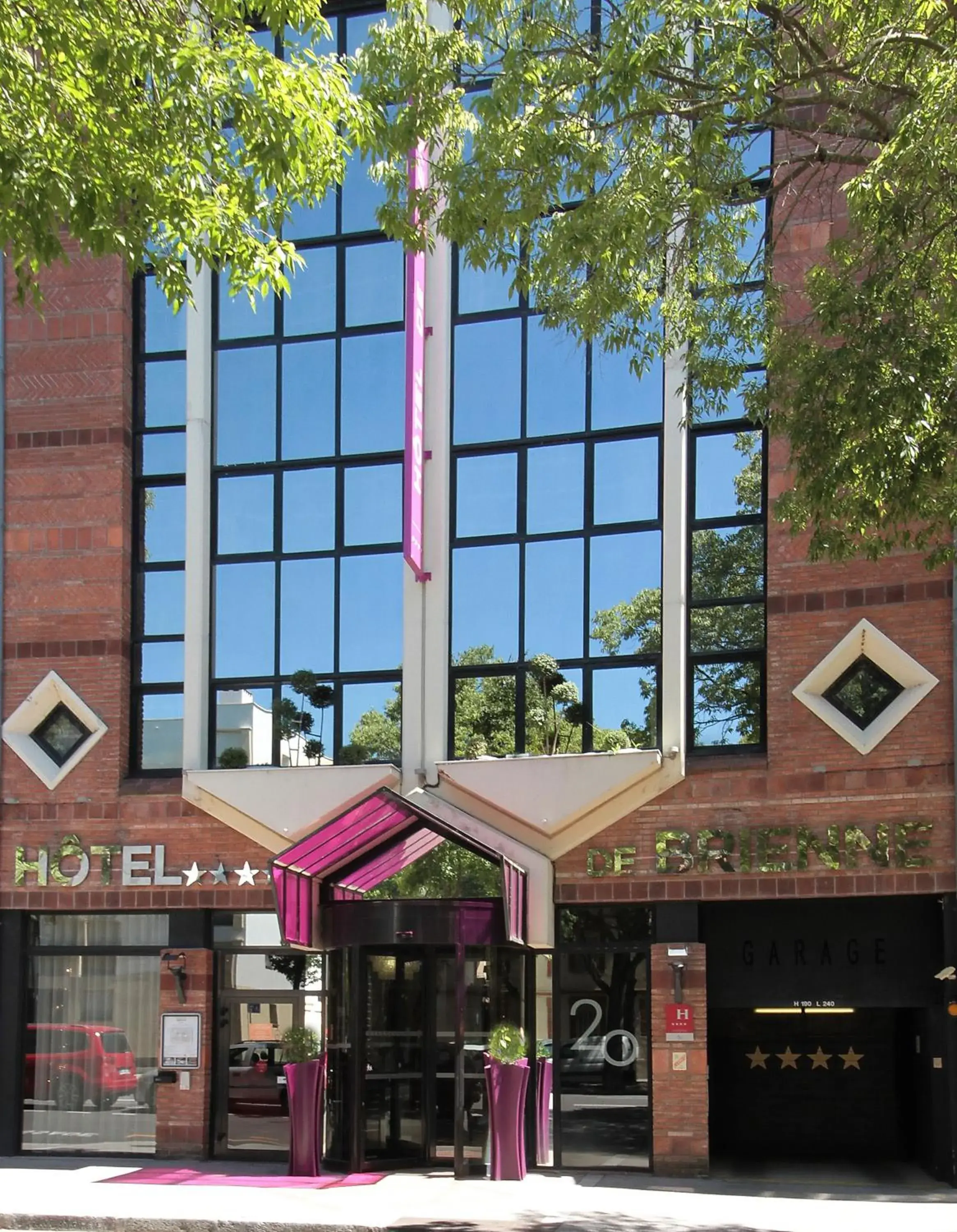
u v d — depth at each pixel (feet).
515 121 40.81
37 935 60.75
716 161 40.86
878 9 40.52
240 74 36.78
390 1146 53.57
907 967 52.24
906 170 36.40
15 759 61.00
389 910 52.16
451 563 58.13
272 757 59.21
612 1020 54.29
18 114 34.68
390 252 60.80
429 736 56.85
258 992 58.44
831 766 52.08
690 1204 46.68
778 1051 61.46
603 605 56.29
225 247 37.11
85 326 62.18
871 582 52.24
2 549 61.72
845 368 37.55
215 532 61.16
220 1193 49.11
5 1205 46.98
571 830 54.60
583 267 48.73
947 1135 50.34
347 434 60.39
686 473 55.72
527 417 58.03
